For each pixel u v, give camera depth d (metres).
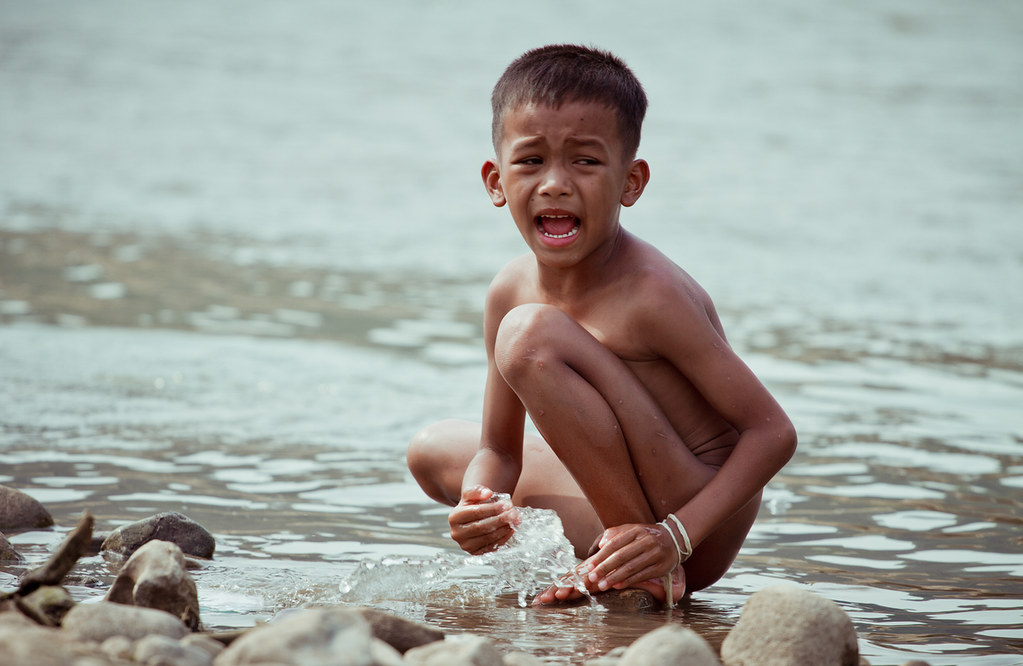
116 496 3.37
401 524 3.23
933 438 4.22
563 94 2.60
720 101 15.92
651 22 22.34
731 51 19.78
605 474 2.55
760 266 7.71
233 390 4.76
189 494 3.43
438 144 13.43
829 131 14.05
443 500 3.12
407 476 3.73
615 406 2.54
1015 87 17.11
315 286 7.10
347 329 6.02
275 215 9.66
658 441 2.57
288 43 20.72
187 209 9.82
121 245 8.21
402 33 21.55
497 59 19.22
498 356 2.55
